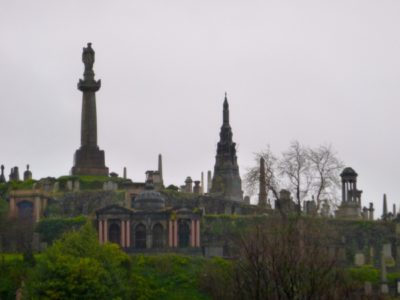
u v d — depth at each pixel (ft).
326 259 451.53
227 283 493.77
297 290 405.59
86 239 628.69
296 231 474.90
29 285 591.37
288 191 609.42
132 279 654.94
